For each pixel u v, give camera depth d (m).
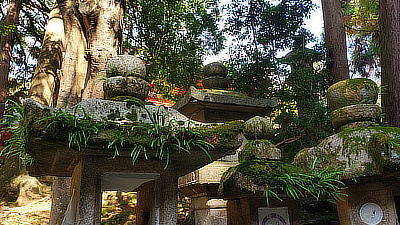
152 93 8.22
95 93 5.67
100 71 5.87
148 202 2.44
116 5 6.38
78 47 7.10
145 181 2.27
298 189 2.49
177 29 8.47
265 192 2.37
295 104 7.50
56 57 10.91
